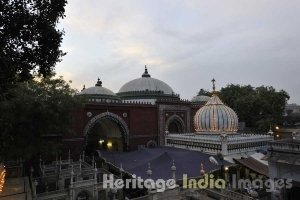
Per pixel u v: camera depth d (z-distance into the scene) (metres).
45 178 20.91
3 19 7.48
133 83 41.00
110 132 33.84
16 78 8.51
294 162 15.05
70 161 24.28
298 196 15.63
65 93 20.62
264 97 45.84
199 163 20.62
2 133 13.71
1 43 7.60
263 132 42.41
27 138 18.16
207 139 25.39
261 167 20.75
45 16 8.45
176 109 34.97
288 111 81.44
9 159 20.78
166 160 20.25
